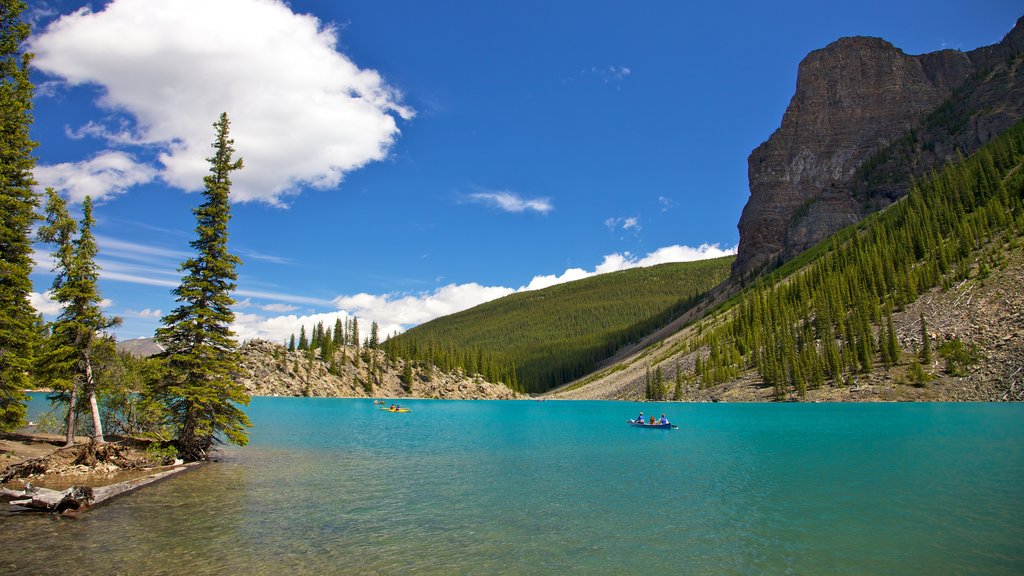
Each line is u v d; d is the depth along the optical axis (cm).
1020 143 16112
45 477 3081
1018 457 4159
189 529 2252
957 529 2380
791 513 2667
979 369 9719
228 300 3769
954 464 3938
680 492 3159
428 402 18525
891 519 2542
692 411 10906
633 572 1880
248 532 2236
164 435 4006
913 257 14200
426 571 1847
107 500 2723
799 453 4709
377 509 2692
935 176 18412
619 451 5112
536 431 7431
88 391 3553
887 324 11825
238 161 3847
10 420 3441
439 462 4353
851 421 7431
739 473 3794
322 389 18512
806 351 12444
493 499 2953
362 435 6606
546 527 2409
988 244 12662
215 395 3697
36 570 1733
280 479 3419
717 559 2019
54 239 3481
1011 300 10575
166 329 3597
